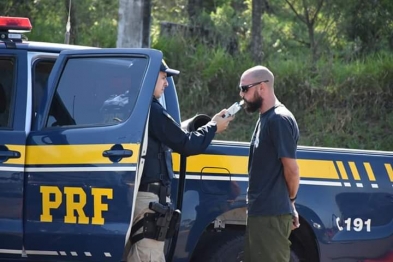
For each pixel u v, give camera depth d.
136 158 16.92
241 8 52.28
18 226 17.22
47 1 44.31
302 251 20.31
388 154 20.28
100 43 44.56
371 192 19.97
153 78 17.33
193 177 18.97
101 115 17.53
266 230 17.61
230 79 43.22
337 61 45.34
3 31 18.59
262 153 17.66
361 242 19.83
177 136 17.36
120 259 17.06
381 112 43.06
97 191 17.02
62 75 17.78
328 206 19.69
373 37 46.47
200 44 45.31
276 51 46.97
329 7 45.69
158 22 48.16
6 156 17.27
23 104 17.84
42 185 17.23
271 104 17.86
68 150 17.22
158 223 17.36
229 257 19.77
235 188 19.17
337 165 19.91
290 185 17.59
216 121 17.84
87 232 17.03
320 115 42.47
